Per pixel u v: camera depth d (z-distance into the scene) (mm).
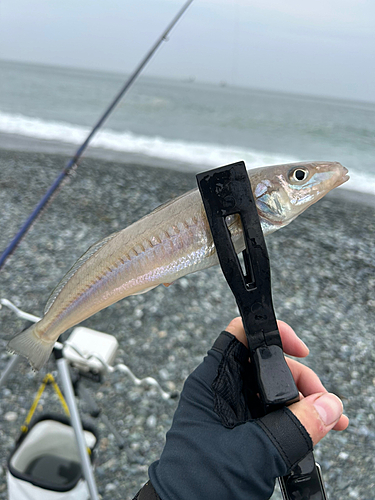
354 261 1364
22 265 1257
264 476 195
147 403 812
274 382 213
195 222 270
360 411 851
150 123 4211
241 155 2990
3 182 1875
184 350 954
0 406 787
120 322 1026
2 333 986
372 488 702
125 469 690
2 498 627
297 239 1482
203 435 213
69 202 1689
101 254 295
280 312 1134
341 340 1037
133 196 1793
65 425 571
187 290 1137
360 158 3236
